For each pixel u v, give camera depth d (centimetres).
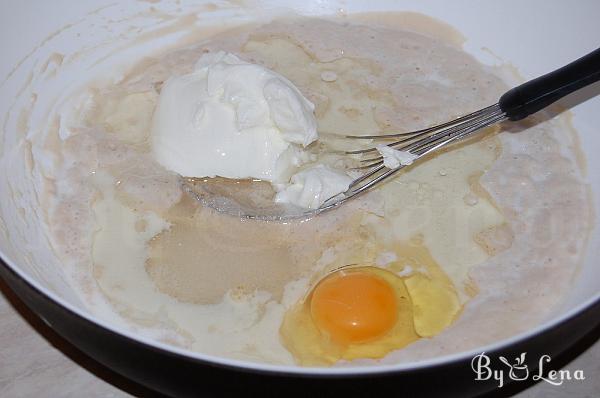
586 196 49
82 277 45
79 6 53
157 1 56
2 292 45
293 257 46
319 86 54
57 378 42
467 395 35
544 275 45
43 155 50
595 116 51
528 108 45
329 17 58
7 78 50
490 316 43
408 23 58
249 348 42
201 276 45
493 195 48
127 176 49
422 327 43
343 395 32
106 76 55
